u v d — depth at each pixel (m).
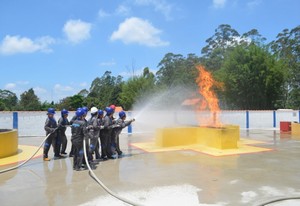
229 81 29.05
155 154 9.86
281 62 30.06
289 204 4.91
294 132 17.05
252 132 18.19
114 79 62.19
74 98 42.12
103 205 4.92
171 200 5.11
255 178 6.57
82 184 6.20
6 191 5.77
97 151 8.92
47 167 7.92
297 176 6.77
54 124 9.15
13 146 9.80
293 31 40.62
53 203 5.05
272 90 28.67
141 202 5.02
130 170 7.46
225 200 5.09
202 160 8.72
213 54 44.56
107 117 8.91
